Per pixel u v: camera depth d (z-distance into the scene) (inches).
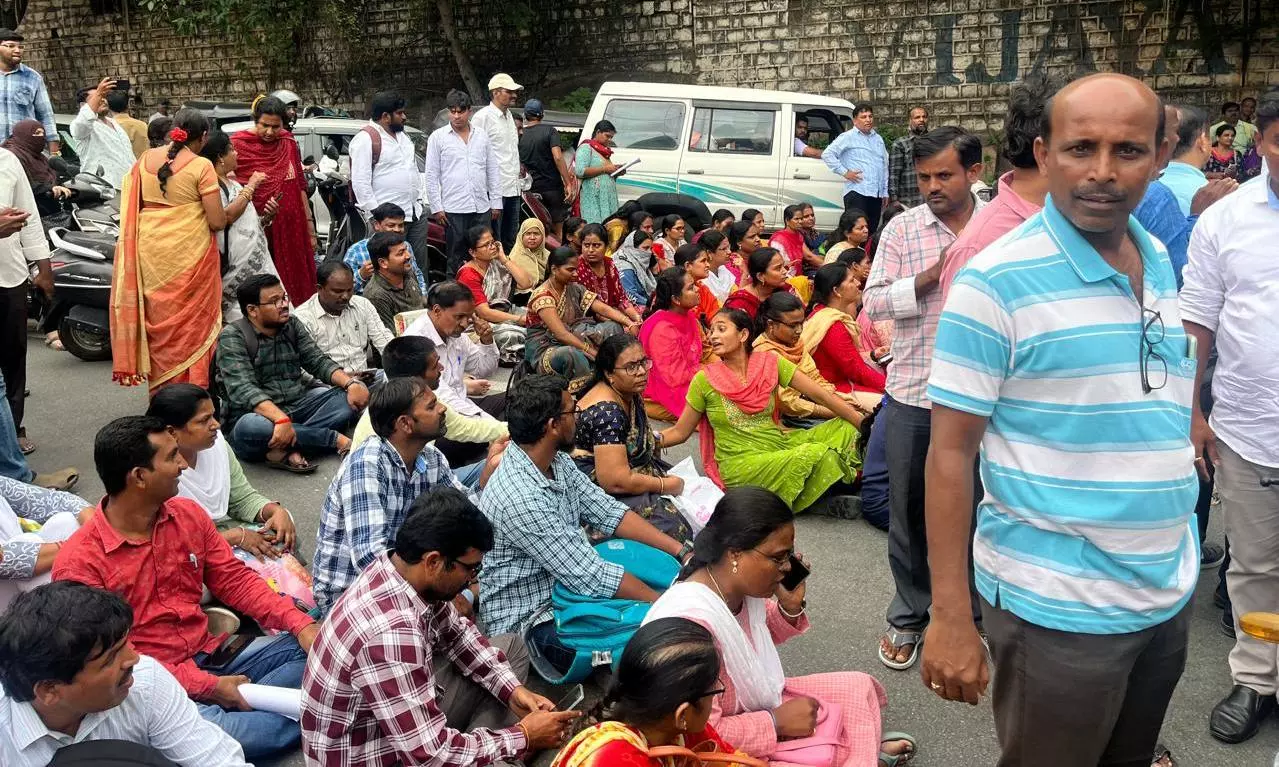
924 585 151.3
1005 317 80.4
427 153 367.2
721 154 440.1
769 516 107.3
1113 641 82.8
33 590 98.9
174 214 237.0
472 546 109.9
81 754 98.9
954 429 82.7
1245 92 528.1
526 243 342.3
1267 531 131.7
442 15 648.4
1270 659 133.2
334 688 108.3
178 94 764.6
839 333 231.1
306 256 311.3
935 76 584.7
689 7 632.4
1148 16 538.3
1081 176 76.2
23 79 359.6
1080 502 81.0
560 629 139.9
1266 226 128.4
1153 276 83.4
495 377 291.0
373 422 149.0
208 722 111.8
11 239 222.4
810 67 611.8
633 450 176.6
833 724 117.0
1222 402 135.6
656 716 89.5
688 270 297.3
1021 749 89.7
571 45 663.8
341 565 144.6
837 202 437.7
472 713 127.6
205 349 243.4
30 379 291.4
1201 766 129.3
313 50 711.7
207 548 138.5
